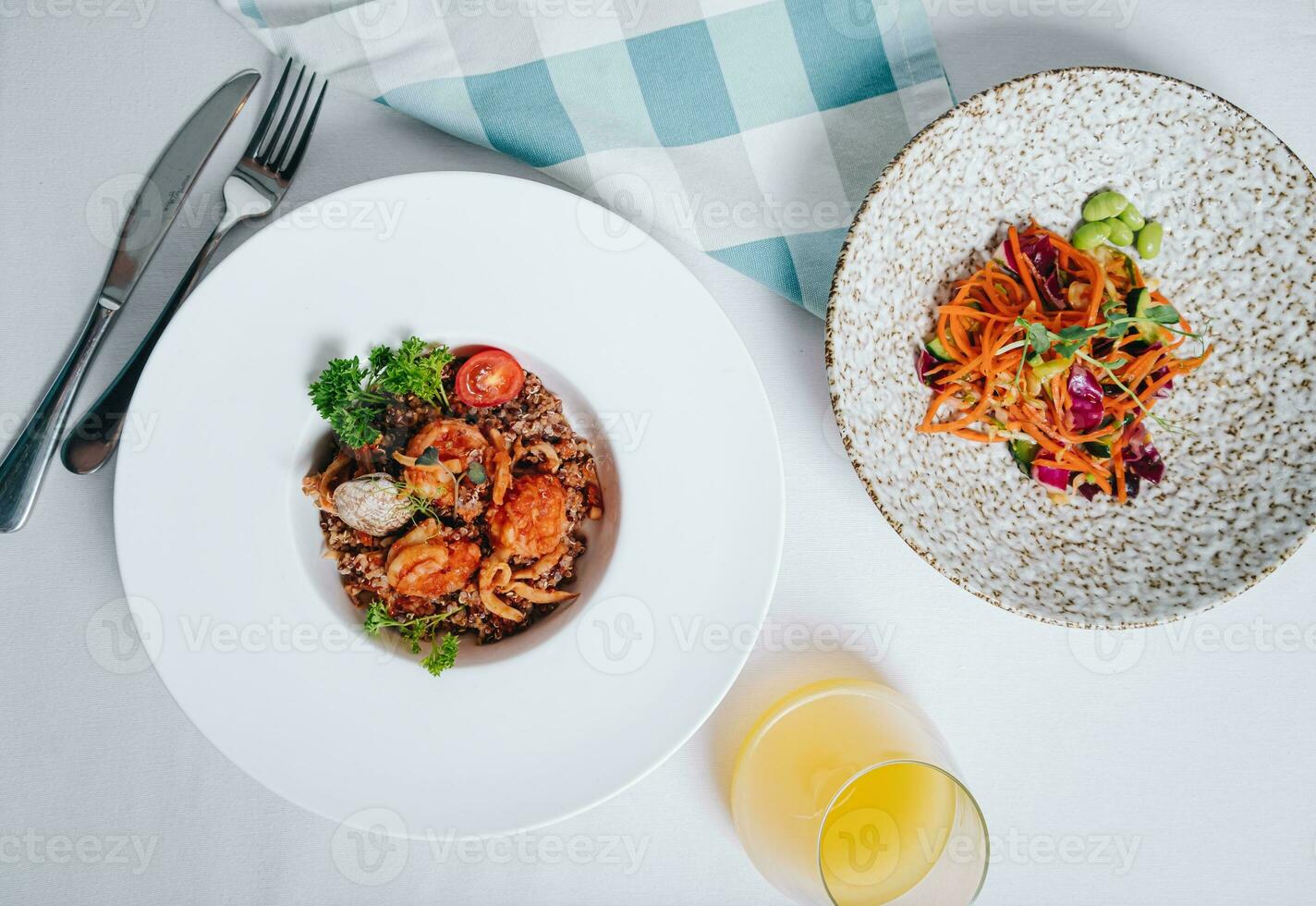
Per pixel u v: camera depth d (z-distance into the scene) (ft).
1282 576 2.01
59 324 1.93
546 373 1.85
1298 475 1.87
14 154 1.93
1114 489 1.91
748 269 1.93
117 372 1.91
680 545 1.83
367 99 1.93
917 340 1.90
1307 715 2.00
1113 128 1.86
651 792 1.97
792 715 1.89
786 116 1.92
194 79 1.93
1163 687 2.00
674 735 1.81
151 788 1.93
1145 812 2.00
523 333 1.82
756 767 1.88
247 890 1.93
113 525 1.90
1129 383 1.88
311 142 1.93
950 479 1.90
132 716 1.93
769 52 1.92
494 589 1.84
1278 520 1.87
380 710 1.82
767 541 1.81
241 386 1.78
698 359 1.81
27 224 1.93
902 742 1.81
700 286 1.79
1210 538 1.89
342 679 1.82
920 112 1.92
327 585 1.83
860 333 1.82
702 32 1.91
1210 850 2.00
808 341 1.96
